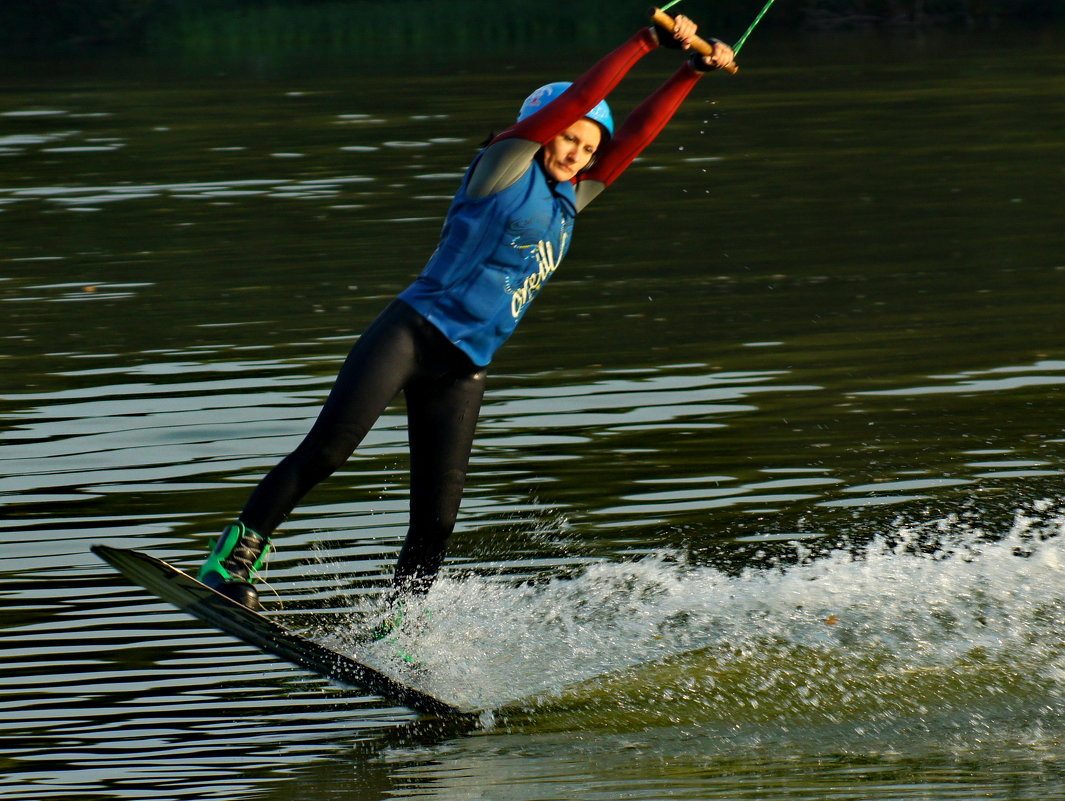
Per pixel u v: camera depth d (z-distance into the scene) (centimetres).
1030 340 3278
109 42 14238
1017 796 1518
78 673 1842
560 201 1764
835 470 2517
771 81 8844
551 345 3341
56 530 2292
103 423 2816
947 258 4116
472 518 2344
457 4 15025
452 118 7281
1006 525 2275
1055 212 4669
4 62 12044
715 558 2191
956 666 1855
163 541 2241
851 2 14088
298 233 4638
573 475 2519
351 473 2556
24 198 5412
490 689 1819
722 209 4894
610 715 1752
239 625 1678
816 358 3183
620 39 12700
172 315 3659
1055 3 14062
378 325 1756
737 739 1692
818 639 1938
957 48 10750
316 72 10294
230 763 1628
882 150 5975
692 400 2908
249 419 2814
